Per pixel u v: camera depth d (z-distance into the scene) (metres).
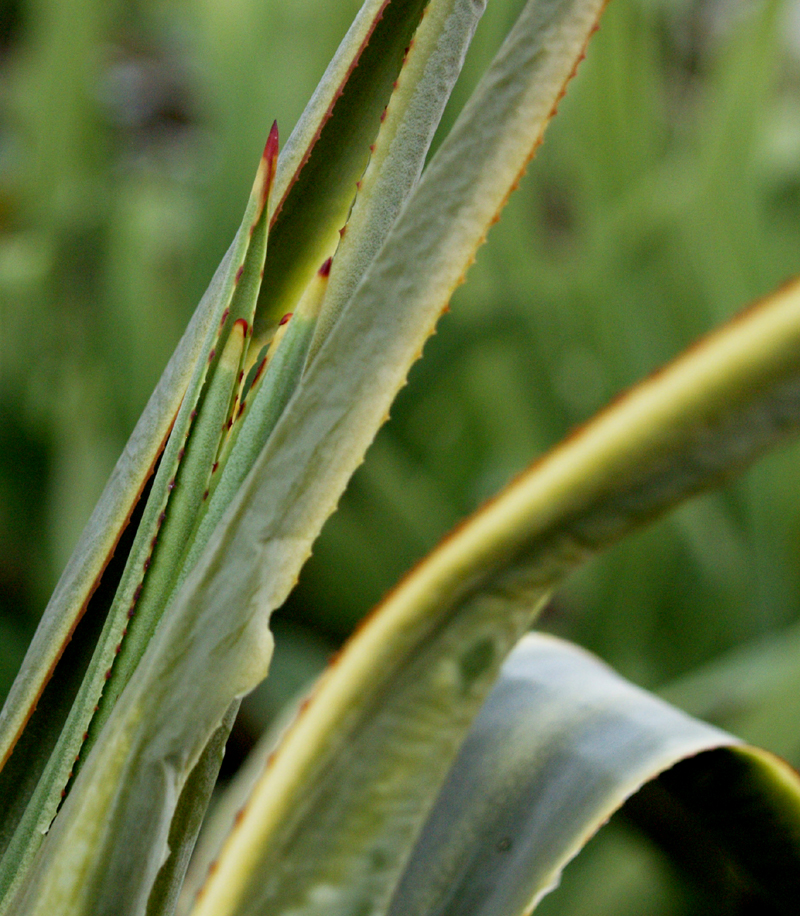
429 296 1.02
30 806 1.09
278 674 4.11
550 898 3.13
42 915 1.03
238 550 1.02
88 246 5.61
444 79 1.10
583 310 5.14
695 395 0.95
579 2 1.01
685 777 1.26
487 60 4.07
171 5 10.30
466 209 1.02
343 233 1.09
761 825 1.25
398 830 1.02
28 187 5.99
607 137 5.22
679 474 0.96
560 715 1.27
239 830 1.02
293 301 1.13
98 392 5.11
